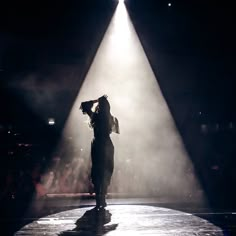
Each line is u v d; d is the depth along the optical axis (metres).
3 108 16.25
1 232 6.61
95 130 8.34
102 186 8.50
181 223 7.11
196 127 17.31
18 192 11.05
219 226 6.88
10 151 14.47
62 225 7.01
